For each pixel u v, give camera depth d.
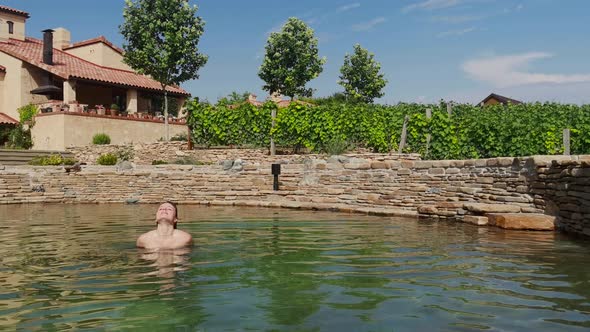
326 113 20.56
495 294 4.40
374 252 6.66
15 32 36.03
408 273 5.27
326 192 15.52
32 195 17.45
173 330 3.40
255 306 3.98
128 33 29.72
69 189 18.14
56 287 4.61
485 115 22.84
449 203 11.51
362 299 4.21
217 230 9.17
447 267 5.61
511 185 11.14
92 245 7.23
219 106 22.69
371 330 3.41
